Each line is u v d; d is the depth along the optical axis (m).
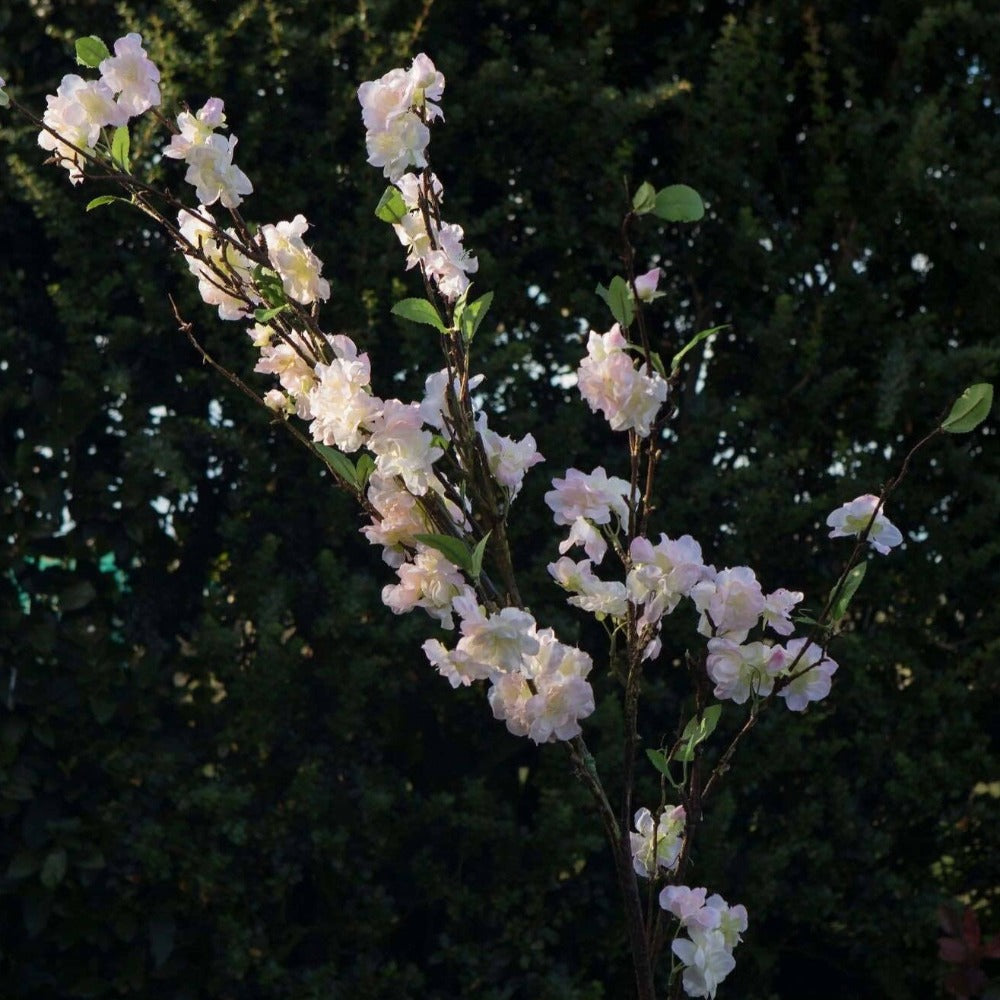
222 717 2.96
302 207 3.03
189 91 2.99
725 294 3.18
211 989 2.87
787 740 2.93
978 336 3.20
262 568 2.91
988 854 3.14
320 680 2.98
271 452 3.02
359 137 3.03
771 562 3.07
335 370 1.40
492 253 3.12
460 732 3.04
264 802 2.94
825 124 3.12
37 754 2.92
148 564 3.05
